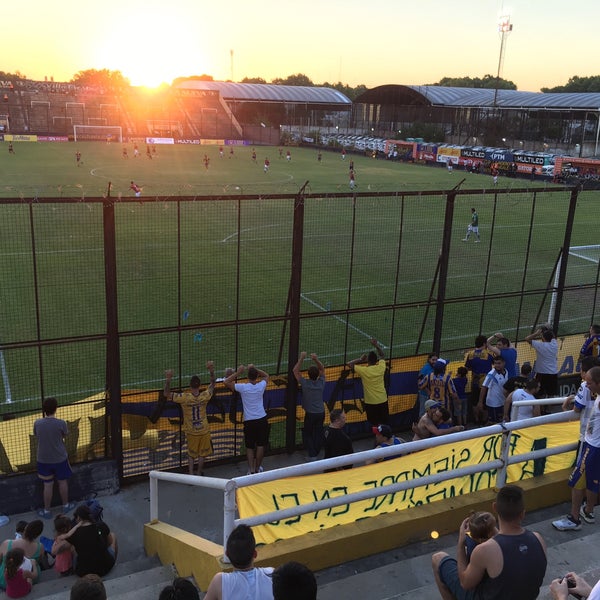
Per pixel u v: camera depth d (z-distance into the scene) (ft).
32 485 28.37
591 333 38.88
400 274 76.43
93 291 64.34
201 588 18.57
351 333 56.18
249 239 91.97
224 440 33.01
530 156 176.55
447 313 62.44
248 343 52.37
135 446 30.96
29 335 52.42
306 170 187.73
